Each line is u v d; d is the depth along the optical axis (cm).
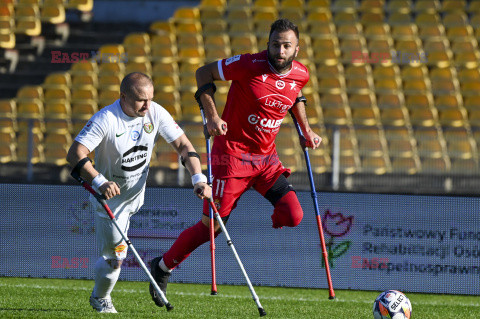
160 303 1614
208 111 1545
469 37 5347
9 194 2362
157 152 3928
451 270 2281
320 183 3375
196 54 5075
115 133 1369
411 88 4884
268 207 2358
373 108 4650
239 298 2042
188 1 5666
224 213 1631
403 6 5634
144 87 1338
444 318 1745
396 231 2302
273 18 5394
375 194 2316
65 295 1930
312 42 5162
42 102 4628
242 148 1611
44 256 2339
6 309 1570
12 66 5025
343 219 2323
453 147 4322
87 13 5541
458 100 4822
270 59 1523
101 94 4725
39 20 5188
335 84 4812
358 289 2305
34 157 3616
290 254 2338
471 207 2292
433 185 3619
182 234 1628
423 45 5256
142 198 1512
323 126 3303
